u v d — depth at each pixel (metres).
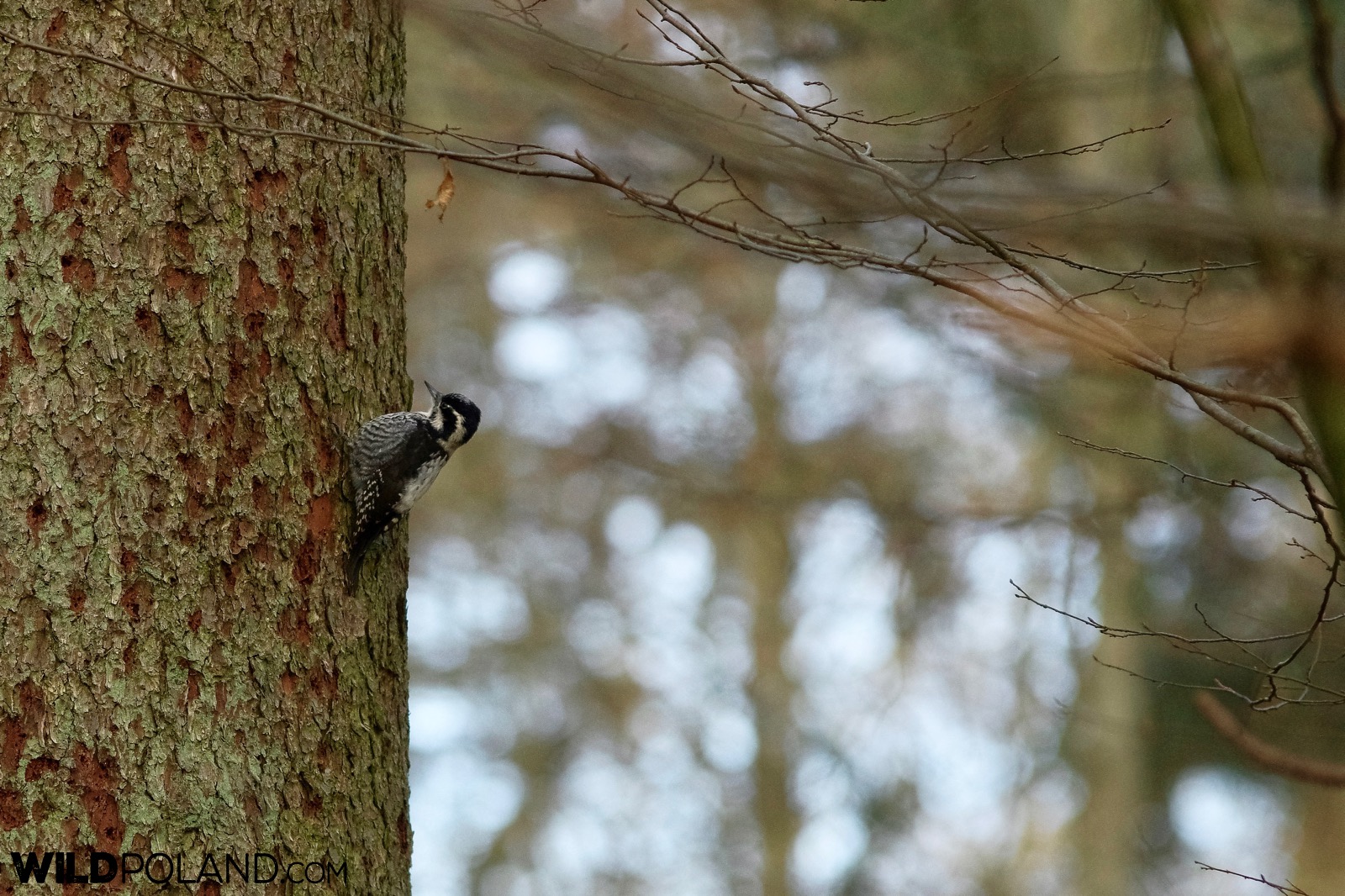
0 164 8.98
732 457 30.05
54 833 8.48
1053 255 8.90
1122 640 26.19
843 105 12.58
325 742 9.42
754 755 30.61
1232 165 6.35
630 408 30.14
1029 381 18.39
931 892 29.80
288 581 9.43
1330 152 6.08
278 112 9.65
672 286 30.36
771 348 30.52
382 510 9.90
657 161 11.49
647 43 12.41
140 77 8.11
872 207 7.16
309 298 9.76
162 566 8.91
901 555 26.62
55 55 9.06
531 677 34.78
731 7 16.23
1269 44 14.41
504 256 29.89
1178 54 10.61
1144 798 28.44
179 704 8.84
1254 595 22.66
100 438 8.88
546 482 32.84
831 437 30.33
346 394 9.93
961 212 6.35
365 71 10.23
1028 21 18.48
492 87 18.00
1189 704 22.83
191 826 8.74
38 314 8.89
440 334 32.06
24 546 8.70
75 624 8.69
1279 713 12.44
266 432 9.45
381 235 10.41
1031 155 9.01
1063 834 30.52
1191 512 22.94
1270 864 30.52
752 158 7.23
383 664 10.05
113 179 9.10
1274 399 8.60
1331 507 8.75
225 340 9.33
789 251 9.23
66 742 8.58
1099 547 26.52
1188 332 5.75
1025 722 30.72
